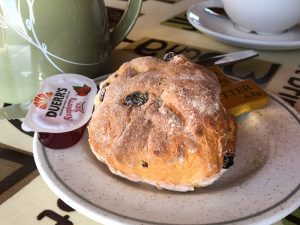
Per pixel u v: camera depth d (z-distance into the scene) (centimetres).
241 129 18
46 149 16
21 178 16
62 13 20
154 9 37
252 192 14
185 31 32
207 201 14
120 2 38
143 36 31
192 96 15
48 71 21
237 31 31
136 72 17
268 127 18
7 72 20
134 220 13
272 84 24
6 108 20
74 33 20
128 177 14
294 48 28
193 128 14
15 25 19
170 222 13
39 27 19
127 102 15
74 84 19
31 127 16
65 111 17
